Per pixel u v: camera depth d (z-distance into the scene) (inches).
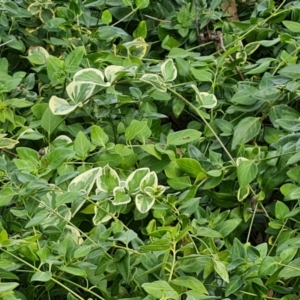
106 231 24.9
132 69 31.9
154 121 32.5
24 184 26.1
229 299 23.4
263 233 29.3
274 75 35.0
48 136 31.4
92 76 31.0
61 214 26.4
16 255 25.0
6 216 27.4
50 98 33.1
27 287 25.7
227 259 25.1
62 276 25.5
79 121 33.5
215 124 32.1
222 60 33.9
